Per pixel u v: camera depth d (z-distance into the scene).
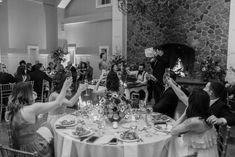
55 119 2.97
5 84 5.06
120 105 2.66
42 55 10.69
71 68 8.04
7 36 9.41
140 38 8.10
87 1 10.45
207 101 1.97
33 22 10.27
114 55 8.15
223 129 2.19
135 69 7.64
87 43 10.77
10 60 9.55
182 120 2.20
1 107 4.86
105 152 2.08
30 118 2.30
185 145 2.05
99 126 2.53
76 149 2.19
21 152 1.71
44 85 6.10
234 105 4.30
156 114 2.98
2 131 4.39
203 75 6.26
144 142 2.13
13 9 9.50
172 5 7.37
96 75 10.41
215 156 2.03
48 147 2.51
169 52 7.44
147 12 7.56
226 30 6.36
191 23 7.06
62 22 11.21
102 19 9.72
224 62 6.45
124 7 6.18
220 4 6.43
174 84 2.99
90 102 3.53
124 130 2.45
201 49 6.91
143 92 5.76
